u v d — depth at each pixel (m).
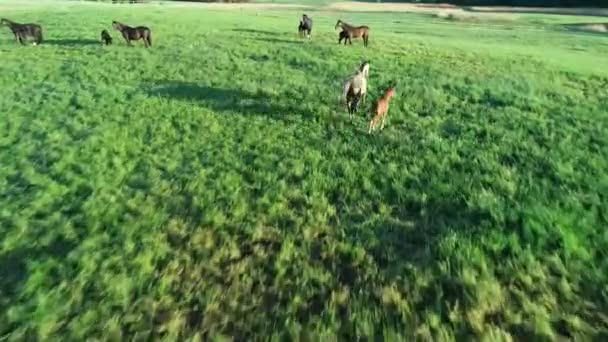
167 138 15.00
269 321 7.30
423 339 6.67
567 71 24.94
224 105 18.05
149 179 12.18
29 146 14.55
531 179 11.00
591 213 9.35
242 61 25.77
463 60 27.17
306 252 8.91
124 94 19.92
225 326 7.29
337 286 7.94
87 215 10.56
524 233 8.73
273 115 16.84
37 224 10.30
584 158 12.18
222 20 46.19
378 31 43.59
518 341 6.55
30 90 20.61
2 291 8.41
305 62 25.42
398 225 9.50
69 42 31.39
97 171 12.76
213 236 9.63
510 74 23.67
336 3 110.62
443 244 8.59
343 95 15.92
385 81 21.39
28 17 42.69
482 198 10.05
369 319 7.11
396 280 7.88
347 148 13.60
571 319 6.82
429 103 18.11
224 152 13.70
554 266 7.91
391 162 12.52
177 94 19.67
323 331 6.98
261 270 8.51
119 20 41.69
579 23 60.09
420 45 32.28
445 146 13.33
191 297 7.98
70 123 16.38
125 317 7.62
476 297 7.33
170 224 10.09
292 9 83.56
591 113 16.62
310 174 12.04
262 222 10.02
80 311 7.85
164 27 38.44
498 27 55.88
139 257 8.99
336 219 9.93
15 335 7.41
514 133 14.32
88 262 8.97
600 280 7.50
